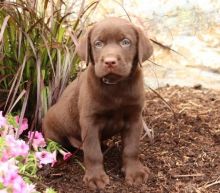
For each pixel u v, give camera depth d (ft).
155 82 5.51
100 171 3.57
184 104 4.95
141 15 5.70
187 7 5.69
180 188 3.56
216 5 5.68
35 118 4.00
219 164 3.84
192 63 5.59
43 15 4.28
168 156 3.97
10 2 4.17
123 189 3.51
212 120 4.57
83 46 3.53
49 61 4.29
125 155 3.67
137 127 3.67
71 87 3.92
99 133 3.65
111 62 3.28
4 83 4.37
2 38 4.05
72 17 5.22
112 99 3.52
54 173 3.69
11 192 2.91
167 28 5.67
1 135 3.67
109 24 3.46
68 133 3.94
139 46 3.46
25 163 3.45
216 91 5.37
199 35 5.65
